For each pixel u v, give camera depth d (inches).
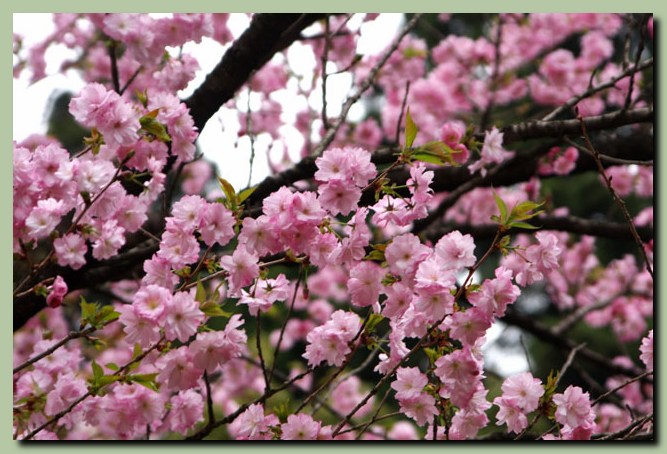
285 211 102.3
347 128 251.8
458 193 193.5
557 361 386.3
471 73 268.5
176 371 105.6
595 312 276.5
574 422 114.0
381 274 111.2
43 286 112.0
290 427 114.4
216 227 104.2
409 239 103.5
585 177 412.5
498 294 102.2
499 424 114.2
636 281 274.8
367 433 222.7
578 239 313.7
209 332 104.4
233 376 250.2
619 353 386.3
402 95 264.4
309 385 248.8
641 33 158.4
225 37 185.0
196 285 108.2
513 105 326.3
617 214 406.3
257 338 114.0
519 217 103.4
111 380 105.4
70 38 206.4
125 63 204.2
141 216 122.6
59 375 119.9
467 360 103.5
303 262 108.1
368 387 300.2
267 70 232.8
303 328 258.5
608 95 254.4
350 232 106.8
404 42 252.1
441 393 110.0
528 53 269.3
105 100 111.0
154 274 107.0
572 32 268.1
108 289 180.1
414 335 104.2
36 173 113.1
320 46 215.5
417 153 108.0
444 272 100.9
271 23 150.1
